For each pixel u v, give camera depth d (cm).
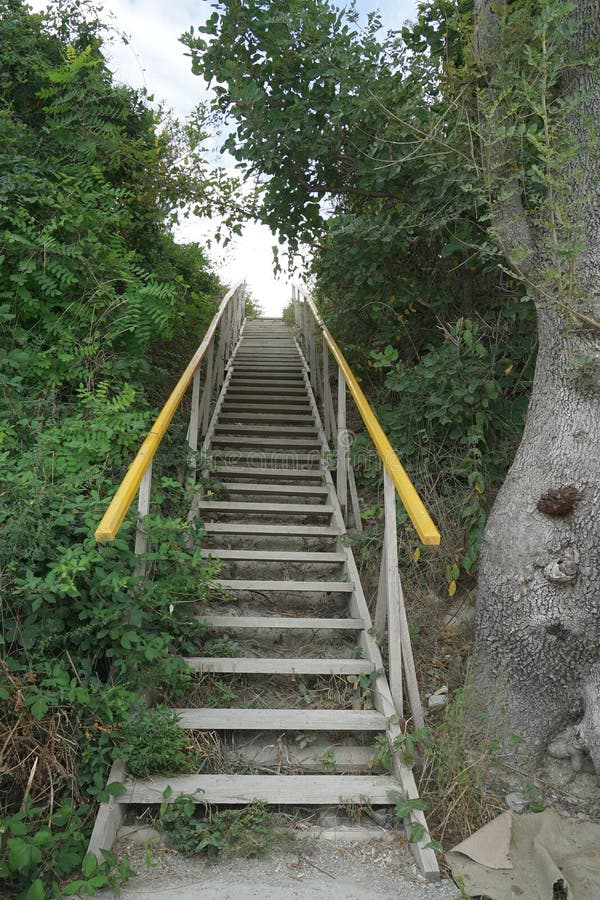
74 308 439
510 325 467
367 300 540
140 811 280
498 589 330
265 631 390
